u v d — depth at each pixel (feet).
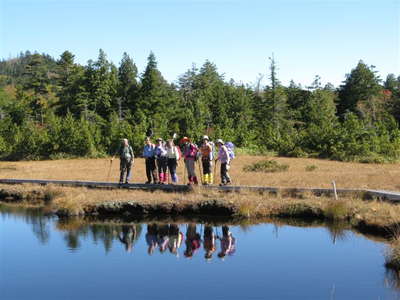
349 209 39.96
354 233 36.29
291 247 32.60
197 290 24.32
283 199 44.04
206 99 183.52
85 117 174.29
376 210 38.83
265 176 60.39
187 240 35.35
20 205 50.60
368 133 103.71
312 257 30.14
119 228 39.42
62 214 43.88
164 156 50.49
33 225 40.73
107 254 31.50
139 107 187.93
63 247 33.40
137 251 32.27
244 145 126.52
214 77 244.63
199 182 54.54
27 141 117.08
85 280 26.20
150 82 189.26
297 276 26.45
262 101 189.26
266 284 25.14
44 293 24.08
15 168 84.94
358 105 187.62
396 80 247.70
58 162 101.30
